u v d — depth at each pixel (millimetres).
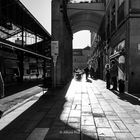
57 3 18188
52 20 18219
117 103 9445
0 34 19328
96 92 13695
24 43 24734
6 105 9250
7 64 21656
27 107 8625
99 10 26969
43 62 38594
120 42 16172
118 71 16875
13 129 5586
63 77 18953
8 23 20281
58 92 13828
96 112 7574
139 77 12930
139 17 12930
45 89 16047
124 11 14453
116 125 5879
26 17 21828
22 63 26109
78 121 6328
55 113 7449
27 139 4801
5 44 17266
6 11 18125
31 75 31281
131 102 9688
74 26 35438
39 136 4996
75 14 27594
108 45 22750
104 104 9211
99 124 5984
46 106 8805
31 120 6504
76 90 15016
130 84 12992
